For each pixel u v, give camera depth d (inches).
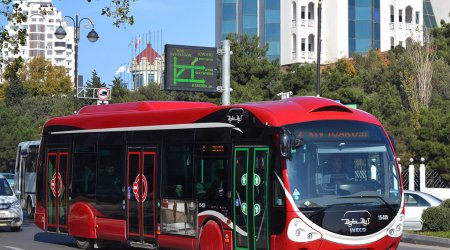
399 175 562.3
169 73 1204.5
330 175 538.3
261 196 550.3
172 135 657.6
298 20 3260.3
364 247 533.0
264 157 551.2
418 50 2124.8
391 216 546.3
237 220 575.5
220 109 606.9
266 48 2095.2
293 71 2052.2
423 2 3476.9
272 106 565.0
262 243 547.2
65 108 2901.1
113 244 839.7
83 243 787.4
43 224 835.4
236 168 580.4
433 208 895.7
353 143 552.1
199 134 625.3
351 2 3319.4
